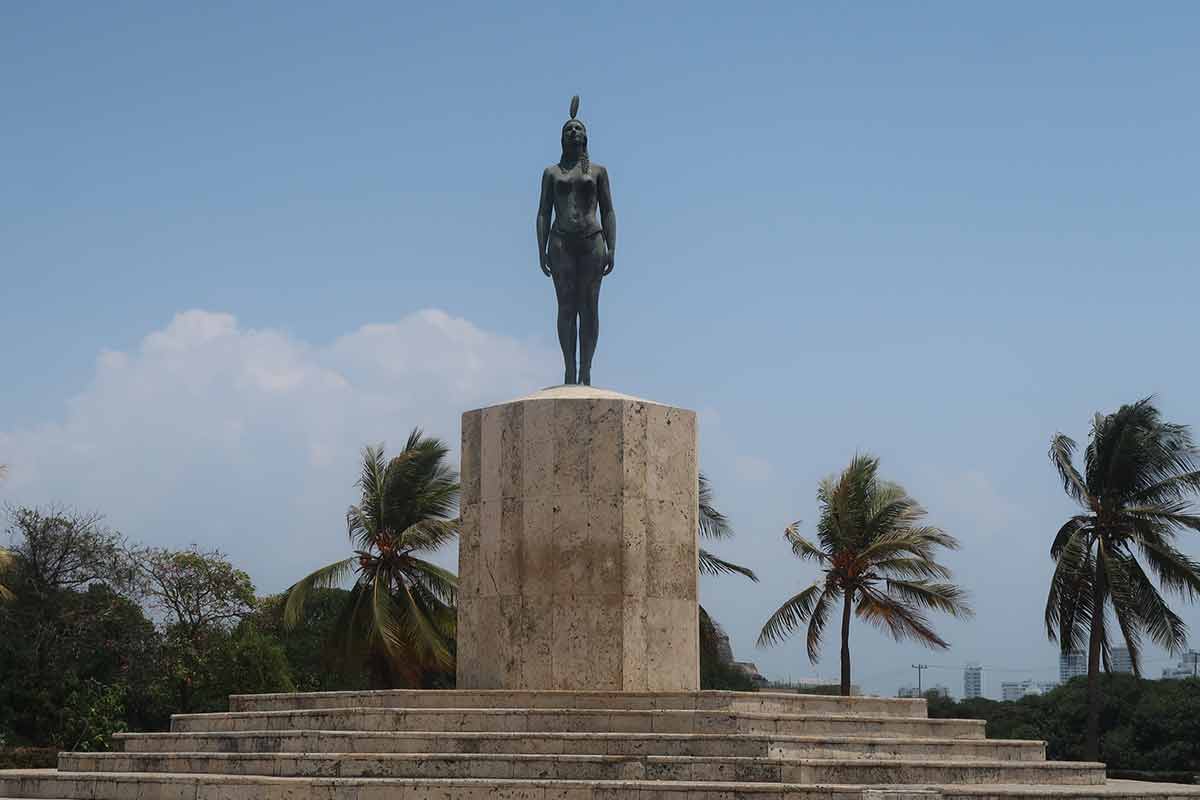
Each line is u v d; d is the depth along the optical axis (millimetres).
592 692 23016
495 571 25641
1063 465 47406
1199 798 21828
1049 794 20625
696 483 26344
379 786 20000
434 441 46219
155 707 54281
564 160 27891
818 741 21438
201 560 56438
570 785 19547
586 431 25438
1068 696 67312
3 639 51594
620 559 25109
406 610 45188
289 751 22453
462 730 22156
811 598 47281
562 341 27375
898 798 19594
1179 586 45906
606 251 27641
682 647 25625
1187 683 65375
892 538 45781
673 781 19906
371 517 45969
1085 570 46969
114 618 54125
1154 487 46406
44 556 54531
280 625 58688
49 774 22859
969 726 25297
